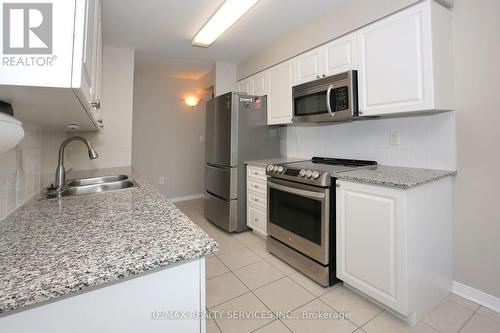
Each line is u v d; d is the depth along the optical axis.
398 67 1.67
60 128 1.85
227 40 2.78
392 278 1.48
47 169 1.87
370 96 1.84
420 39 1.55
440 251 1.64
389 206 1.48
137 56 3.24
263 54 2.99
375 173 1.74
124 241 0.69
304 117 2.38
